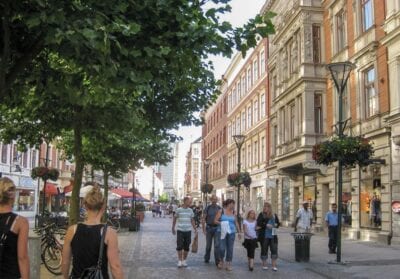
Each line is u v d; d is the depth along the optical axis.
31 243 9.44
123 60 6.75
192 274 13.26
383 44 23.02
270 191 42.22
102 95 8.57
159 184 171.12
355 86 25.84
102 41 5.97
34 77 8.32
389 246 21.12
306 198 32.97
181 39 7.09
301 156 30.55
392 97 22.14
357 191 25.36
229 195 61.75
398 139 21.09
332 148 16.05
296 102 32.12
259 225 14.40
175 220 14.85
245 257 17.52
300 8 30.89
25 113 12.74
